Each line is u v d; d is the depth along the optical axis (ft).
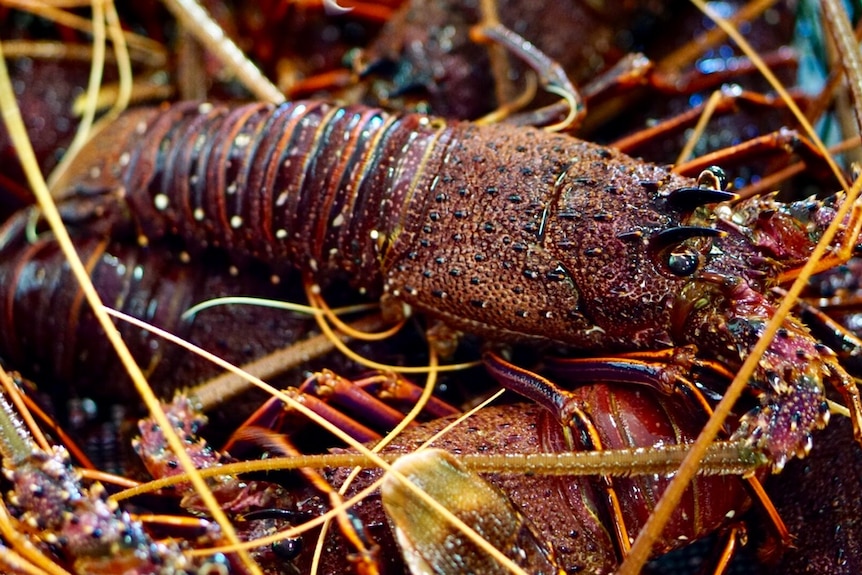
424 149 2.06
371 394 2.07
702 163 2.12
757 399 1.91
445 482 1.86
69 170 2.33
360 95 2.37
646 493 1.91
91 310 2.22
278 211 2.12
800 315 2.01
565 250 1.96
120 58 2.45
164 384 2.21
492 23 2.32
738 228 1.93
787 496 2.02
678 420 1.93
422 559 1.82
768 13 2.50
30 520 1.84
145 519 1.91
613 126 2.44
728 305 1.90
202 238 2.21
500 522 1.85
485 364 2.06
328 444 2.06
